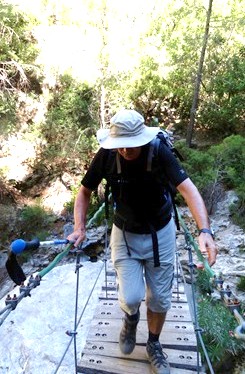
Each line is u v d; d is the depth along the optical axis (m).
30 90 10.34
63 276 4.96
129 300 1.97
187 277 5.01
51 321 4.04
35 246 1.69
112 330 2.67
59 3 8.41
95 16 8.39
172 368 2.37
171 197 1.95
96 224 8.05
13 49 9.80
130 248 1.99
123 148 1.72
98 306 3.04
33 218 9.02
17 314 4.18
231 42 10.09
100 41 8.55
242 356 3.71
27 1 8.79
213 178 7.47
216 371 3.64
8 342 3.80
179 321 2.82
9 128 9.81
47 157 9.80
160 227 1.95
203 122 10.62
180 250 5.88
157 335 2.24
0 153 10.06
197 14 9.91
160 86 10.28
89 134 9.68
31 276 1.67
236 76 9.80
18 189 9.98
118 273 2.05
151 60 9.48
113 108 9.38
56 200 9.62
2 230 9.14
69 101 9.44
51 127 9.64
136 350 2.42
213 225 6.89
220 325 3.86
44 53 8.93
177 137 10.66
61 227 8.91
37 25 9.16
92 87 9.15
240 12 9.70
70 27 8.66
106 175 1.88
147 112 11.10
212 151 8.38
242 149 8.04
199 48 9.92
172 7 9.63
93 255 7.77
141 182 1.81
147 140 1.69
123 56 8.66
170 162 1.74
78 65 8.77
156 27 9.66
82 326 3.90
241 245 6.09
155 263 1.93
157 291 2.05
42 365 3.47
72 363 3.44
